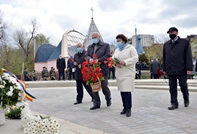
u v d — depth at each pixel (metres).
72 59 7.73
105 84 6.89
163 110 6.24
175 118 5.30
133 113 5.99
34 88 14.46
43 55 39.22
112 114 5.96
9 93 4.43
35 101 8.75
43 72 21.42
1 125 4.68
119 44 5.94
